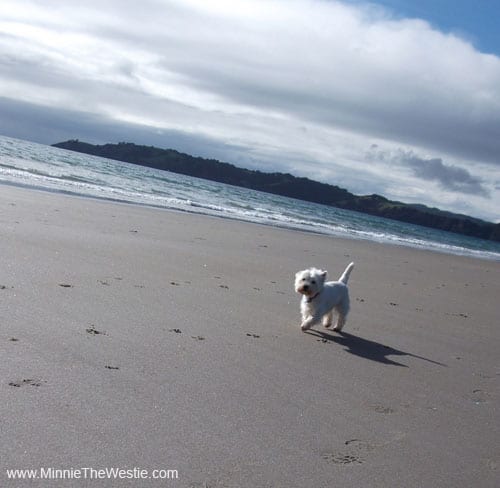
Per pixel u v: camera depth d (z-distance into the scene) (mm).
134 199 11188
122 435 1825
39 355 2350
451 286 7285
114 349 2586
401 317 4582
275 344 3176
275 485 1701
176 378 2381
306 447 1983
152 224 7473
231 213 12930
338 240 11195
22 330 2609
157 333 2945
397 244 14617
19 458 1602
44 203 7371
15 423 1774
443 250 16875
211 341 2984
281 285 4930
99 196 10258
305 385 2604
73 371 2250
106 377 2252
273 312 3930
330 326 3900
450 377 3156
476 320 5082
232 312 3689
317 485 1744
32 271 3748
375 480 1840
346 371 2934
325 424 2207
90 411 1944
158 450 1776
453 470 2010
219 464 1759
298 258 7070
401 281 6832
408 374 3072
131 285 3889
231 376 2533
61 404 1955
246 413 2170
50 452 1657
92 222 6527
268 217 14312
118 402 2055
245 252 6582
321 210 32750
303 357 3033
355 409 2428
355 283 5965
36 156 21016
